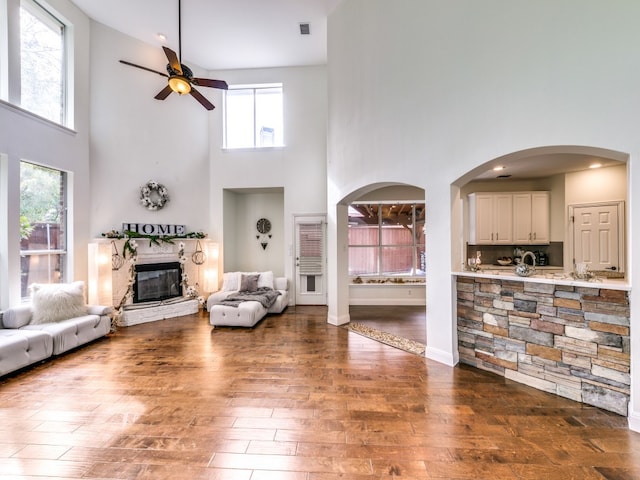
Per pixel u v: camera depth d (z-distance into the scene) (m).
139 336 4.54
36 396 2.77
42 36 4.61
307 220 6.75
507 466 1.92
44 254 4.63
